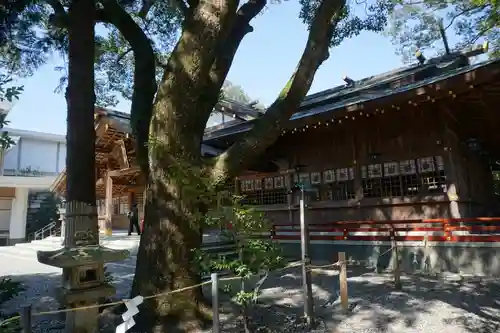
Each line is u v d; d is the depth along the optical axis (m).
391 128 9.08
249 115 14.30
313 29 4.79
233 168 4.54
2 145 3.06
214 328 3.57
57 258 3.26
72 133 4.97
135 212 15.63
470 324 4.56
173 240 4.50
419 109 8.50
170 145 4.60
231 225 4.14
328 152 10.22
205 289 6.26
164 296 4.40
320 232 9.28
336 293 6.15
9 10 6.33
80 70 5.19
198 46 4.61
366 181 9.38
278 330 4.46
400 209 8.76
